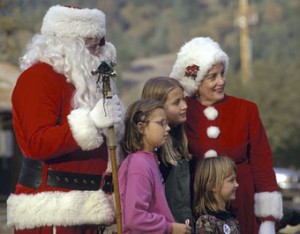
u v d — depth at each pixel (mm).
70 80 10273
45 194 10086
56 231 10055
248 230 12008
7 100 35219
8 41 34719
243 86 74562
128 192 10336
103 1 167625
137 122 10648
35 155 9945
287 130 70062
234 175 11391
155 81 11305
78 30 10406
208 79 12031
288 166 69312
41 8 35031
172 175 11039
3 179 50094
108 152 10375
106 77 9953
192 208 11461
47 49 10328
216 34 197250
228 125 12047
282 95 72438
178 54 12258
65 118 10188
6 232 26125
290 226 15648
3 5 36094
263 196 12008
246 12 99000
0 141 49938
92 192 10195
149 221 10266
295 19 180875
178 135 11406
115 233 10391
